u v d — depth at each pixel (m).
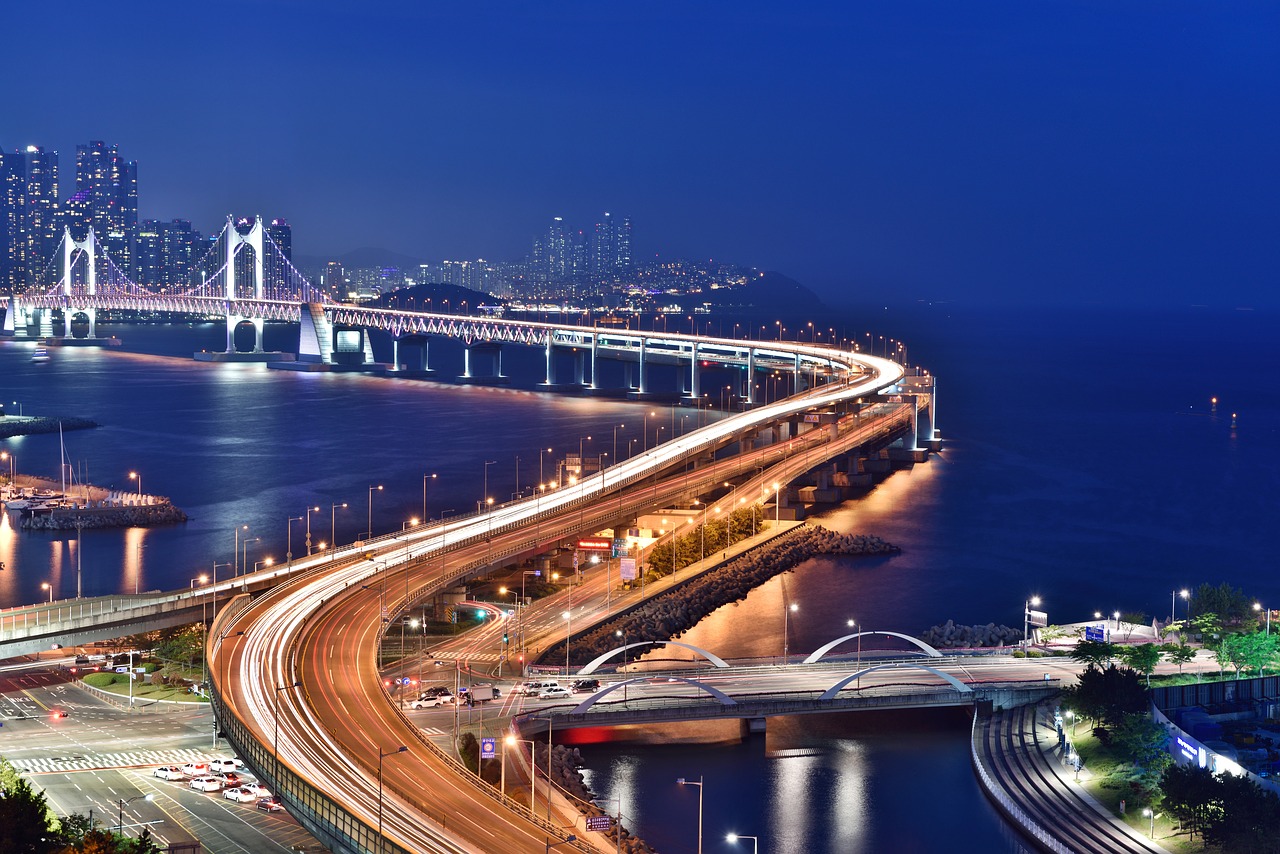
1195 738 164.75
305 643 180.00
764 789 157.00
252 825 134.62
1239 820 133.25
